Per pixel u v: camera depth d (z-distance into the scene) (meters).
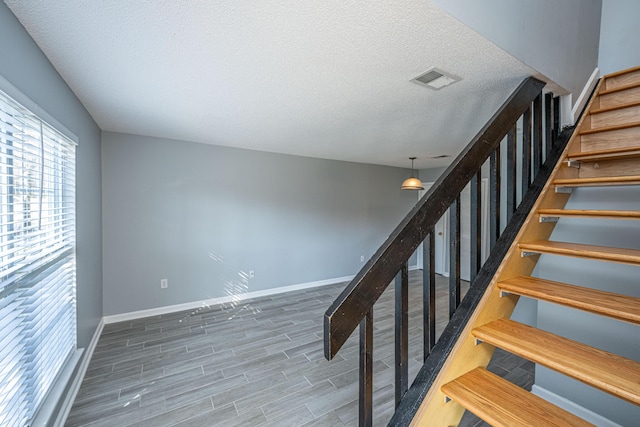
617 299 1.05
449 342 1.14
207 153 3.82
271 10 1.19
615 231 1.67
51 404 1.60
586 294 1.11
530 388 2.08
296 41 1.42
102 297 3.17
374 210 5.61
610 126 1.80
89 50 1.51
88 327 2.53
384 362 2.50
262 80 1.86
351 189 5.29
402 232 1.01
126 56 1.57
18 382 1.32
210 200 3.86
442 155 4.59
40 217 1.50
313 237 4.85
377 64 1.64
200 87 1.98
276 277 4.47
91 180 2.66
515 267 1.35
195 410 1.89
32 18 1.25
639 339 1.52
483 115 2.56
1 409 1.17
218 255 3.94
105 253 3.21
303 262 4.75
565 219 1.87
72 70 1.73
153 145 3.46
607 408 1.63
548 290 1.16
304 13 1.20
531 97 1.67
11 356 1.27
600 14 2.27
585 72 2.06
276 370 2.36
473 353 1.16
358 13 1.20
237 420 1.81
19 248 1.36
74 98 2.12
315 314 3.61
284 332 3.08
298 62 1.63
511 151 1.54
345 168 5.21
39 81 1.50
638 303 1.01
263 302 4.05
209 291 3.88
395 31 1.33
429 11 1.19
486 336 1.10
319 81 1.88
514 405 0.95
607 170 1.79
